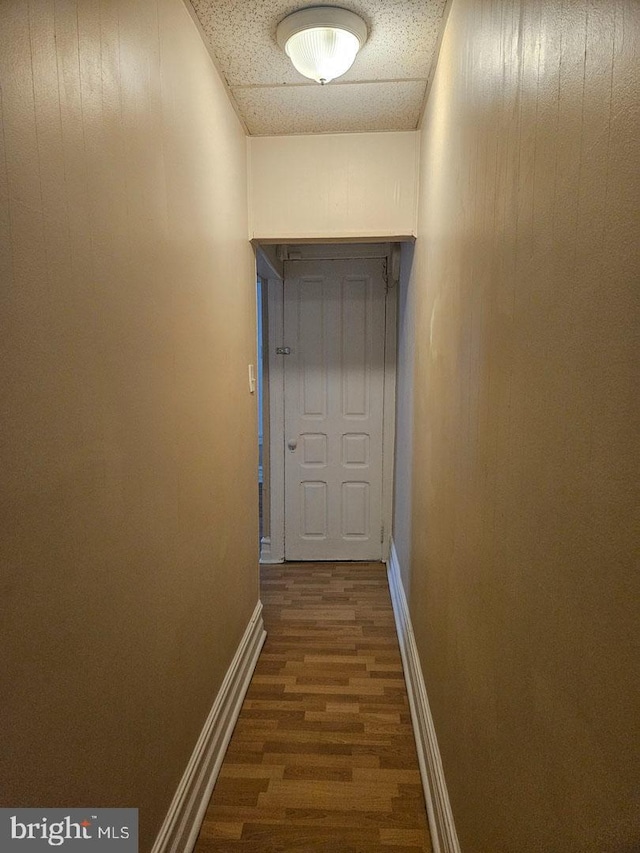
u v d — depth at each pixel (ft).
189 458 4.86
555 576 2.09
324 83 5.64
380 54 5.73
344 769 5.83
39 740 2.55
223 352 6.16
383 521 12.32
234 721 6.52
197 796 5.03
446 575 4.69
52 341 2.63
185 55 4.78
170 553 4.36
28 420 2.43
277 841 4.94
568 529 1.97
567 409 1.98
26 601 2.43
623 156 1.55
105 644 3.20
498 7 3.04
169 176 4.35
